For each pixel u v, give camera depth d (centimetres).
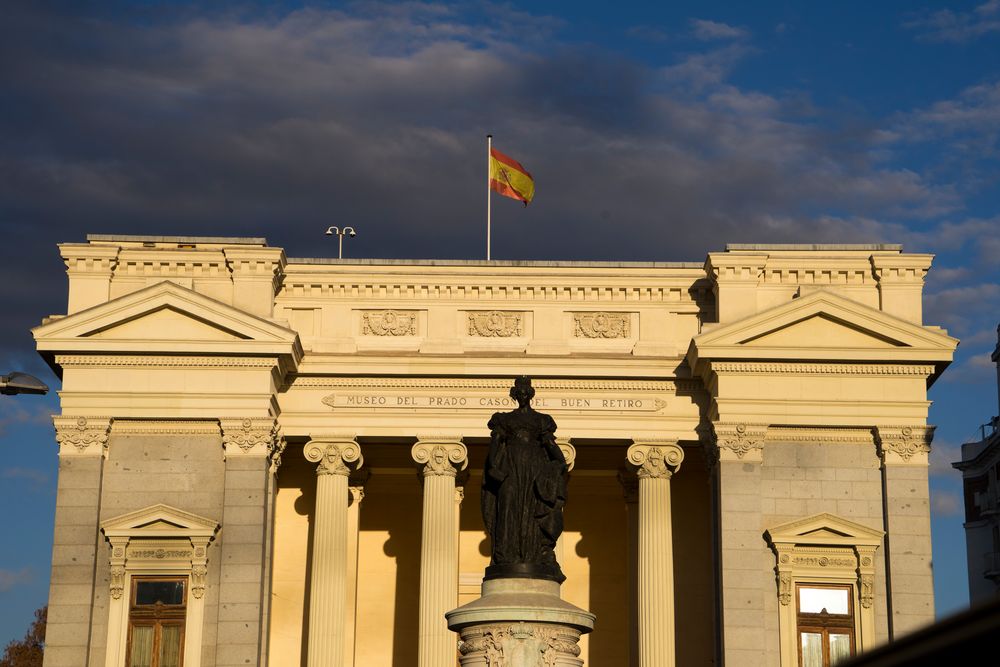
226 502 5756
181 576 5744
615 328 6225
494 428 3347
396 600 6550
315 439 6025
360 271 6200
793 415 5869
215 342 5806
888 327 5872
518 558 3234
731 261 6038
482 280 6209
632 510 6350
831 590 5797
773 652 5684
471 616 3125
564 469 3359
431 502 5969
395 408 6059
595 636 6500
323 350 6141
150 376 5866
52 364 5997
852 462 5881
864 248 6109
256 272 6044
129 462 5844
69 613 5656
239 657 5612
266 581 5791
